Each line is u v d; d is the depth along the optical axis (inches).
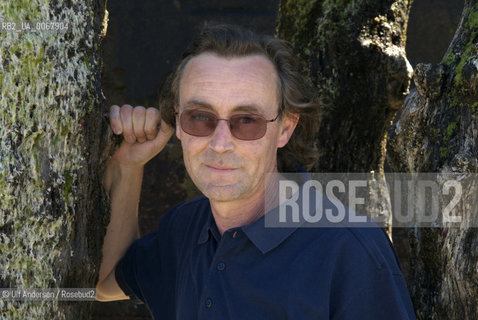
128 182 82.6
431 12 198.4
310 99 76.6
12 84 58.0
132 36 203.5
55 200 63.2
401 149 85.1
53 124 62.2
